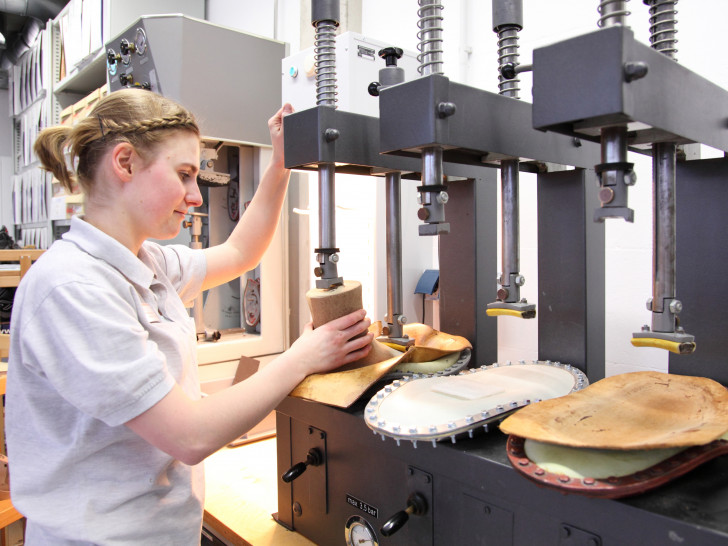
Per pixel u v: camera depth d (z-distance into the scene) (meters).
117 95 0.73
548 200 0.92
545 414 0.61
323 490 0.86
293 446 0.92
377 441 0.75
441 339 0.96
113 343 0.63
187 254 1.00
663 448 0.55
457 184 1.00
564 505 0.55
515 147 0.71
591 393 0.69
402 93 0.61
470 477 0.64
